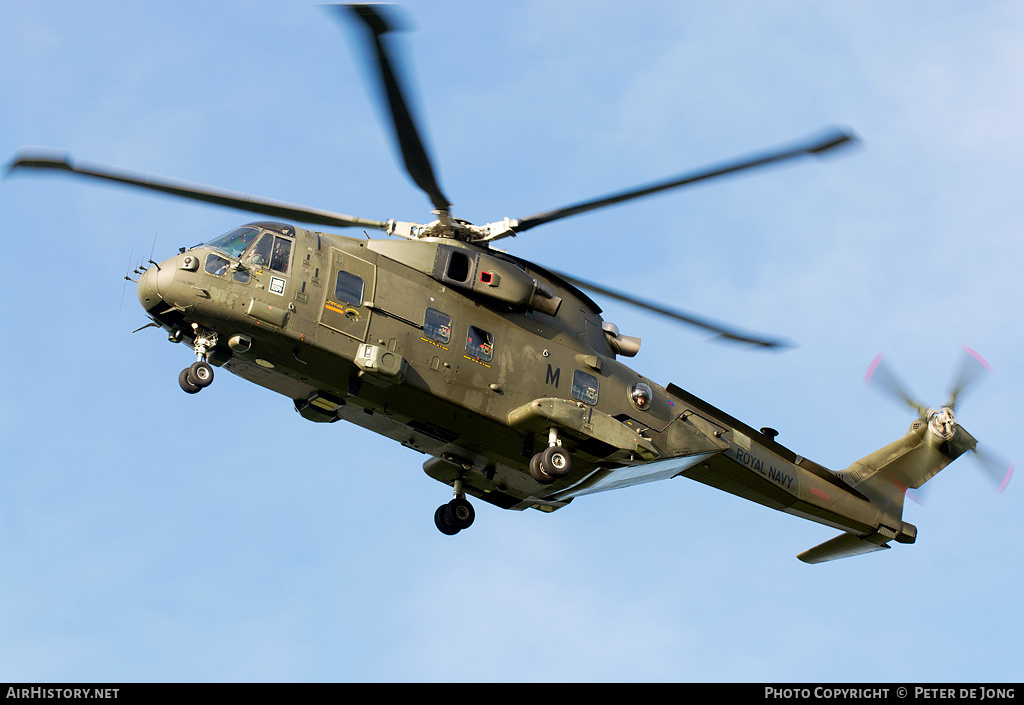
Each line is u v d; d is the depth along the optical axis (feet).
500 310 213.87
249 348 193.06
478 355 207.72
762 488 260.42
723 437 245.24
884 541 286.05
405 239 209.77
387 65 131.34
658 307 216.95
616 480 236.63
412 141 157.38
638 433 221.25
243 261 192.24
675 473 247.50
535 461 209.15
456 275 209.05
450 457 227.20
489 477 235.40
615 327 235.40
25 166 174.09
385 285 201.16
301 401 213.25
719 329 215.92
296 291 192.34
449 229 213.25
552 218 201.26
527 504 249.96
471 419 209.05
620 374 229.04
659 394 237.25
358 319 196.24
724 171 173.68
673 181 179.11
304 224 200.03
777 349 217.15
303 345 191.83
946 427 288.71
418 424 212.84
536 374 214.48
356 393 202.69
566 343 221.87
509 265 212.43
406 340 200.13
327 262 197.77
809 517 275.39
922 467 291.58
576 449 219.61
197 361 190.80
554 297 217.15
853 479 282.56
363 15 120.26
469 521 241.55
